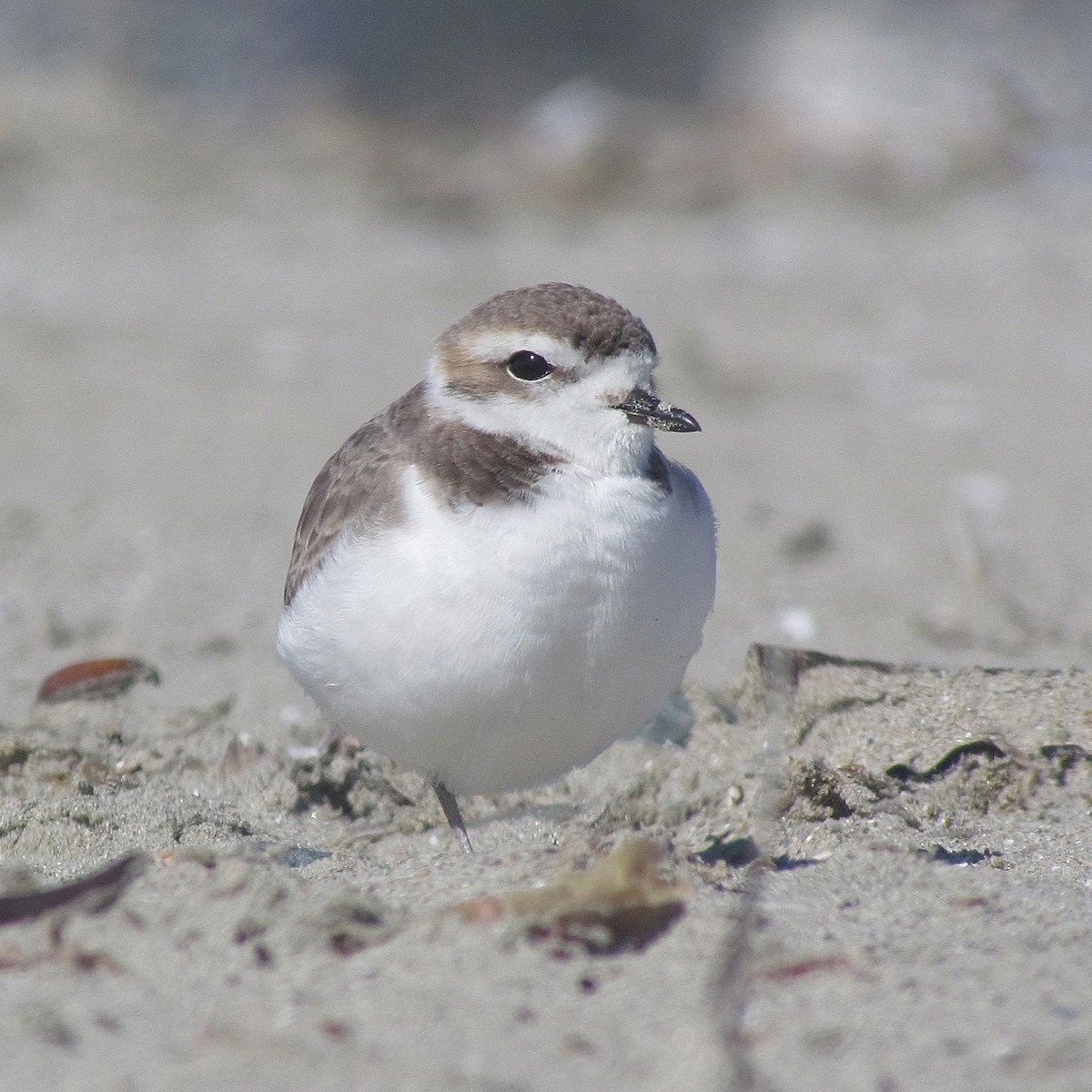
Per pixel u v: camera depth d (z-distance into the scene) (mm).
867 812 8492
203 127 29562
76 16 32531
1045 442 17078
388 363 19625
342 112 29594
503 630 7461
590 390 7770
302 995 5973
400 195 26594
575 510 7570
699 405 18391
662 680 7996
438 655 7535
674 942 6383
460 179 27016
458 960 6191
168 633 12281
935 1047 5629
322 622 7898
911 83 29312
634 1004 5910
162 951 6301
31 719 10289
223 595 13148
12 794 9039
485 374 7926
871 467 16391
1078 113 29047
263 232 25125
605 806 9008
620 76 30359
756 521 14781
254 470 16344
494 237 25312
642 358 7871
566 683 7633
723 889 7199
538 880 7016
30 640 12180
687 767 9250
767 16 32250
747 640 11859
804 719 9453
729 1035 5555
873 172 27078
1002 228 25219
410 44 31078
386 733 8031
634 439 7734
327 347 20219
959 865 7617
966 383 18984
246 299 22125
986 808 8805
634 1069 5484
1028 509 15203
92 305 21719
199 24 31812
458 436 7891
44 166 27453
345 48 31625
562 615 7473
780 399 18531
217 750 9719
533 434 7801
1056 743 9062
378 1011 5852
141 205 26109
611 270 23344
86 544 14328
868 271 23281
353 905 6551
